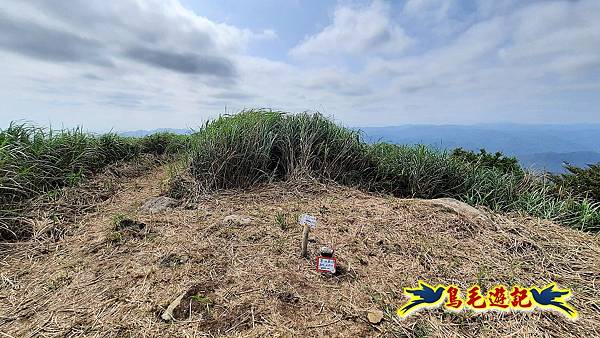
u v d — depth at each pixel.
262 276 2.25
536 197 4.11
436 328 1.89
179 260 2.42
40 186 3.76
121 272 2.32
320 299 2.08
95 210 3.57
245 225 3.01
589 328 1.93
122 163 5.48
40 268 2.46
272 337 1.76
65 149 4.58
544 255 2.68
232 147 4.30
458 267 2.49
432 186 4.40
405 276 2.37
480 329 1.90
